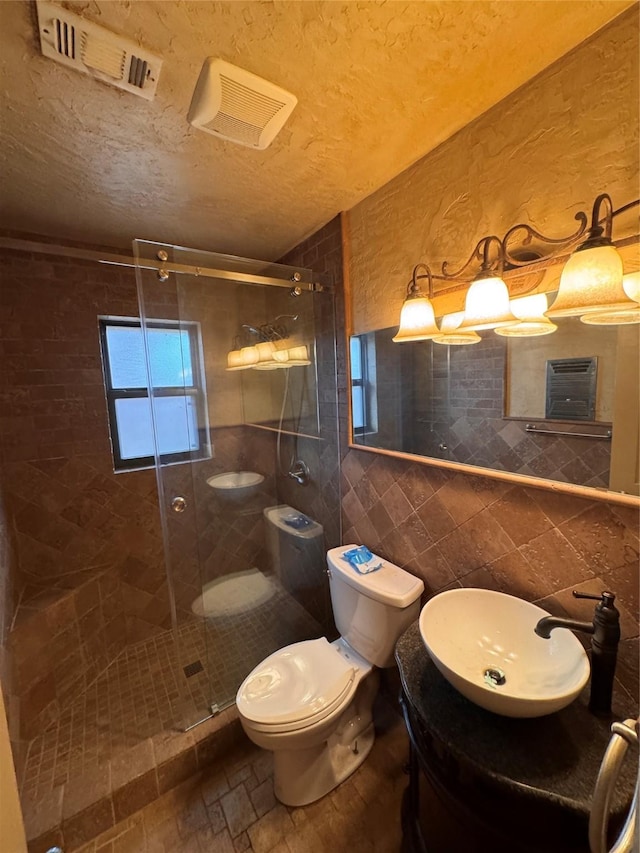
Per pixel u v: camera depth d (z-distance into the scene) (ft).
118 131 3.54
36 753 4.53
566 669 2.83
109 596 6.42
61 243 5.95
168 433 5.98
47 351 5.90
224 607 6.75
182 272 5.56
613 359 2.83
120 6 2.37
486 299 3.26
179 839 3.86
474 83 3.14
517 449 3.52
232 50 2.72
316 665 4.47
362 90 3.15
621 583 2.94
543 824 2.28
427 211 4.15
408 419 4.68
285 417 7.05
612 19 2.62
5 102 3.10
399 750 4.71
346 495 5.87
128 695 5.54
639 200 2.60
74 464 6.19
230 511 6.90
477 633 3.52
